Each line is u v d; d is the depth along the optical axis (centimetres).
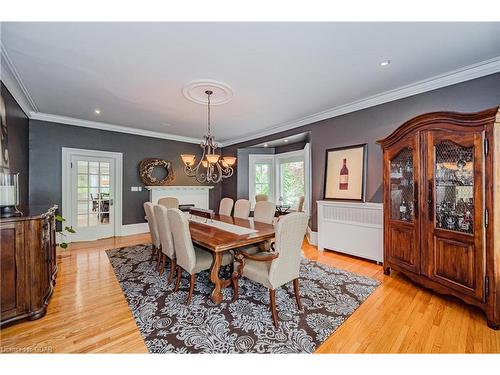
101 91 301
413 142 239
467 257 197
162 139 566
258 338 166
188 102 340
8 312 176
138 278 275
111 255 364
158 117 418
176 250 235
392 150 265
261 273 193
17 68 240
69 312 200
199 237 225
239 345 159
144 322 186
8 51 209
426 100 285
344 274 285
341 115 376
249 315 196
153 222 301
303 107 365
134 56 219
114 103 345
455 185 208
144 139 537
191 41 196
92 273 290
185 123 459
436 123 218
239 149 622
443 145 216
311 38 194
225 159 329
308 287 249
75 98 326
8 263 177
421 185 233
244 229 262
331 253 373
